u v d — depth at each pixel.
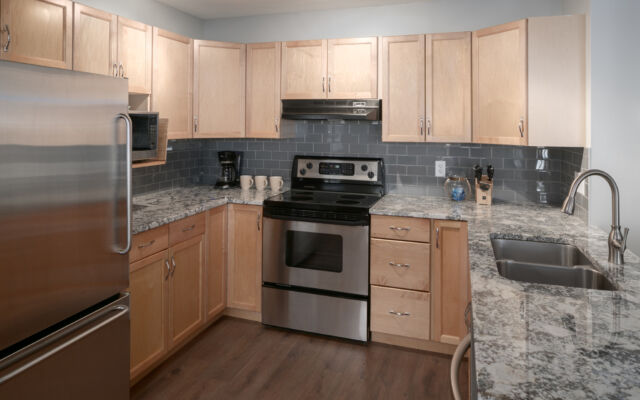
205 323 2.88
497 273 1.47
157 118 2.51
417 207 2.79
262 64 3.20
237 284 3.09
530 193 2.99
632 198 2.23
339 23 3.30
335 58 3.04
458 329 2.59
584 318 1.10
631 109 2.21
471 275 1.45
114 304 1.90
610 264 1.59
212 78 3.14
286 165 3.56
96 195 1.77
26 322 1.51
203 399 2.19
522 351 0.91
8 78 1.40
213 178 3.76
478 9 2.97
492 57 2.63
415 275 2.65
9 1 1.81
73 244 1.67
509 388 0.77
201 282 2.80
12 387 1.47
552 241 2.00
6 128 1.41
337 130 3.40
